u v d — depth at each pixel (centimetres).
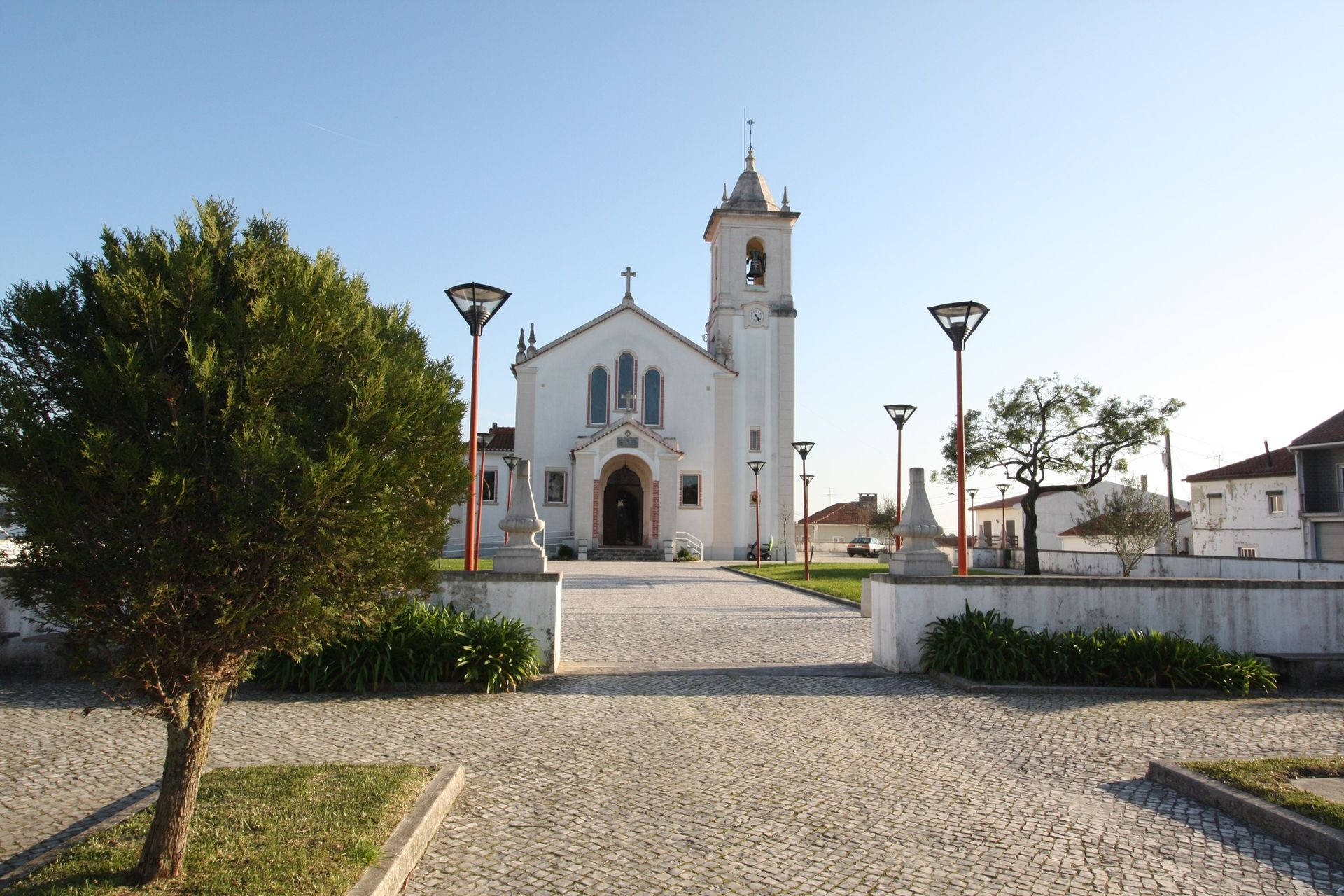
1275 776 676
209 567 430
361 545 470
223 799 605
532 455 4316
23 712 912
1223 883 521
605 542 4584
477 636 1091
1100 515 3406
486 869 538
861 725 903
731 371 4462
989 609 1199
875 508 8031
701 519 4381
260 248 483
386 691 1038
